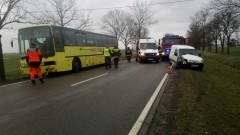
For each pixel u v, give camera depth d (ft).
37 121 23.93
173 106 28.68
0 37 54.44
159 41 114.83
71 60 66.69
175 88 40.52
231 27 148.66
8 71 79.10
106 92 37.32
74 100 32.27
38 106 29.53
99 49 87.71
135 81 48.24
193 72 68.08
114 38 107.04
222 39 177.06
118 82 47.01
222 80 68.33
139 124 22.63
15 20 73.92
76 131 21.15
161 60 115.55
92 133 20.66
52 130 21.47
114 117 24.81
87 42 77.82
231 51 225.97
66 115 25.67
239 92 53.93
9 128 22.17
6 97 35.53
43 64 58.39
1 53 54.44
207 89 48.65
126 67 79.61
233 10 89.51
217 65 110.42
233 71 92.27
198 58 76.69
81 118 24.61
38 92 38.47
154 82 46.96
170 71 61.41
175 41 112.37
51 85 44.91
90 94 35.94
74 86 43.09
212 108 31.68
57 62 59.72
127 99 32.58
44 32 58.95
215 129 22.22
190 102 30.63
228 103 40.37
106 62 76.64
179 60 76.43
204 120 23.99
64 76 58.49
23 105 30.27
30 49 47.24
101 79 51.24
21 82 50.83
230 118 28.78
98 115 25.53
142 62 104.37
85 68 81.41
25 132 21.13
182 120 23.27
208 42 217.77
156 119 23.97
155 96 34.30
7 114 26.53
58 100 32.42
